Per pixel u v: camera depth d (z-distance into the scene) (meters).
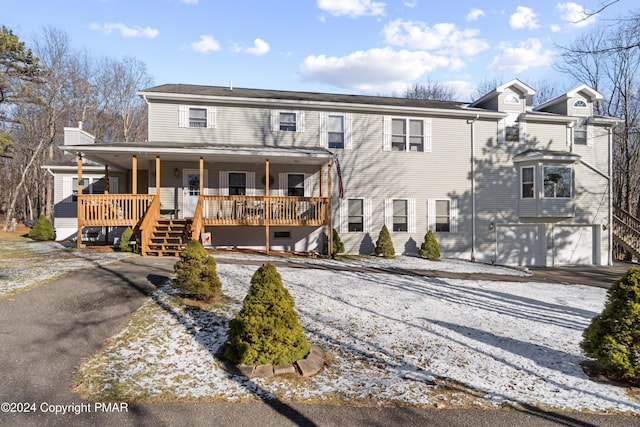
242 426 3.54
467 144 17.41
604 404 4.23
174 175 14.98
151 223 12.47
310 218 14.83
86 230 17.81
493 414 3.92
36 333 5.39
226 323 6.17
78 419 3.55
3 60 19.55
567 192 17.34
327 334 6.09
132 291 7.43
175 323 6.05
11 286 7.37
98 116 35.59
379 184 16.56
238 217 13.99
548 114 18.27
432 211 17.00
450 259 16.67
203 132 15.15
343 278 10.48
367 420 3.71
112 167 16.84
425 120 17.02
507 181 17.75
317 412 3.83
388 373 4.82
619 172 26.61
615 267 17.72
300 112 15.95
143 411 3.73
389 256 15.70
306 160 14.86
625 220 20.06
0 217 35.41
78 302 6.67
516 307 8.64
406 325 6.79
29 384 4.14
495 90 17.70
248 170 15.57
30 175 31.86
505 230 17.78
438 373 4.89
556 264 18.19
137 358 4.91
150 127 14.77
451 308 8.18
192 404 3.89
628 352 4.78
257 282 5.02
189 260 7.12
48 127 28.62
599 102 25.41
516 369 5.14
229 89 17.17
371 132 16.52
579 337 6.65
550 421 3.83
